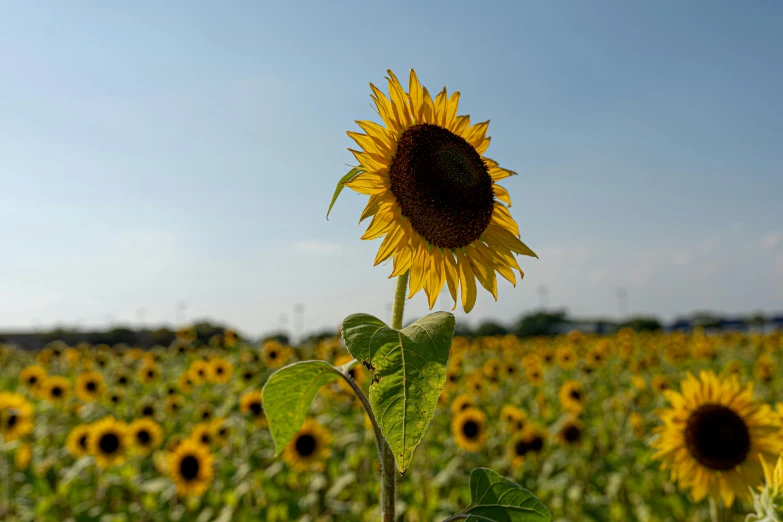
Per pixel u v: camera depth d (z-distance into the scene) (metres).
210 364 14.38
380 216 2.35
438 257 2.41
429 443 10.46
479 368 17.11
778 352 24.30
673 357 18.09
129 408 14.23
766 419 4.88
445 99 2.68
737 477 4.84
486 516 1.93
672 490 8.64
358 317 1.82
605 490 9.55
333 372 2.21
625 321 53.12
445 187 2.38
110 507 9.38
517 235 2.71
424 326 1.76
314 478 8.48
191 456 8.63
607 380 17.97
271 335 17.89
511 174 2.80
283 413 2.28
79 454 9.72
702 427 4.92
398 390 1.64
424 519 7.80
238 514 8.55
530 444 9.57
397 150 2.43
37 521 8.51
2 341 37.88
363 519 8.03
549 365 17.67
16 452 10.62
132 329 39.78
